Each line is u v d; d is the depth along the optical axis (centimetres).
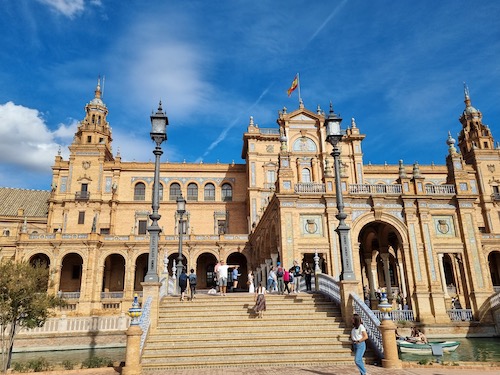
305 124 5500
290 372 1321
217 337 1628
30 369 1555
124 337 3170
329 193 2975
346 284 1780
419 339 2245
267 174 5384
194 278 2070
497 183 5866
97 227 5325
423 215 3066
